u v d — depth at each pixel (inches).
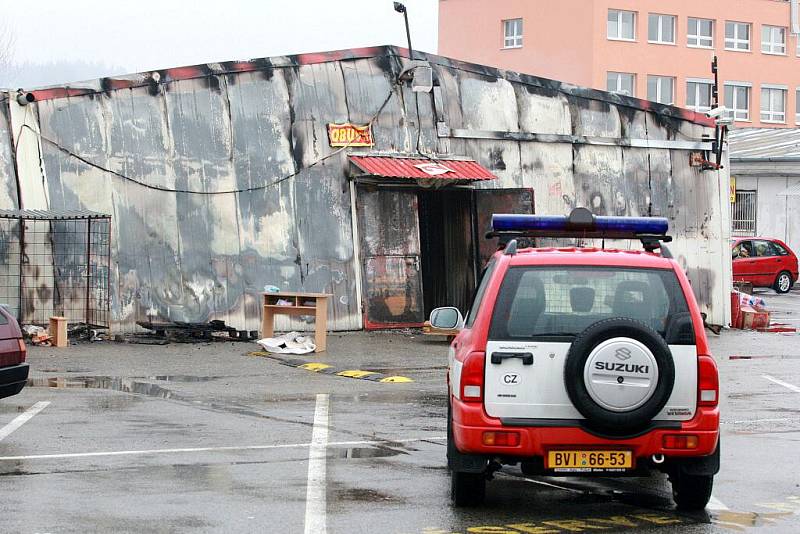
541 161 973.2
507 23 2529.5
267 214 862.5
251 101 863.1
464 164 922.7
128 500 328.2
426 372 675.4
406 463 391.9
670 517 316.2
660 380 293.7
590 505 332.2
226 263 847.1
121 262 813.9
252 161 859.4
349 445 427.8
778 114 2635.3
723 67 2549.2
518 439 302.4
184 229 836.0
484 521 308.7
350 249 889.5
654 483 367.9
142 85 826.8
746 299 1036.5
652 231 355.3
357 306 889.5
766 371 707.4
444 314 366.6
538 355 304.2
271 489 346.0
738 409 545.6
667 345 298.2
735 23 2578.7
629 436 300.7
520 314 308.3
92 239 804.6
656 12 2455.7
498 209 951.0
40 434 444.5
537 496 344.8
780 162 1651.1
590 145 992.2
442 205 982.4
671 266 315.0
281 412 513.3
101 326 791.7
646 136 1013.8
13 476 362.9
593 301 310.3
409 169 884.6
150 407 523.2
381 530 295.9
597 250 328.5
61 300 795.4
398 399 560.7
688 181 1029.2
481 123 952.9
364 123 901.8
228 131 853.2
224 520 304.3
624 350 293.3
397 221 906.7
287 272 865.5
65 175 796.6
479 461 311.0
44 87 793.6
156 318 821.9
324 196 882.8
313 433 455.2
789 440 454.6
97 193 807.1
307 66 885.2
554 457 303.3
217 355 736.3
